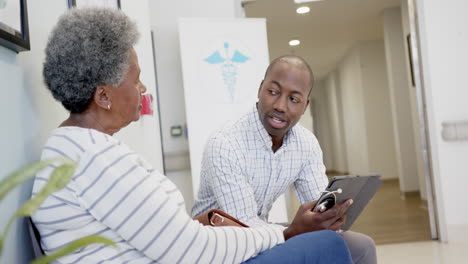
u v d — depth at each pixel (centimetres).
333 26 680
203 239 85
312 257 92
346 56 917
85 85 90
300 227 117
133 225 79
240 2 364
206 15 360
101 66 90
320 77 1212
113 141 88
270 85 139
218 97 339
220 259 87
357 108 859
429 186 352
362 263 132
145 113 239
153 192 82
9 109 88
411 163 607
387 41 619
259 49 349
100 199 79
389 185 749
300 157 155
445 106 360
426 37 348
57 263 82
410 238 363
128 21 96
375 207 538
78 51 88
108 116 97
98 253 81
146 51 272
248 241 92
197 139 333
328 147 1258
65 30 89
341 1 563
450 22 361
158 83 356
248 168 147
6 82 88
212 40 341
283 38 729
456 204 357
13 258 84
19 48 91
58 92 91
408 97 614
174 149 356
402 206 529
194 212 164
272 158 148
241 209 141
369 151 809
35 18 108
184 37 337
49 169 81
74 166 44
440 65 361
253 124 147
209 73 339
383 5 598
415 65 353
